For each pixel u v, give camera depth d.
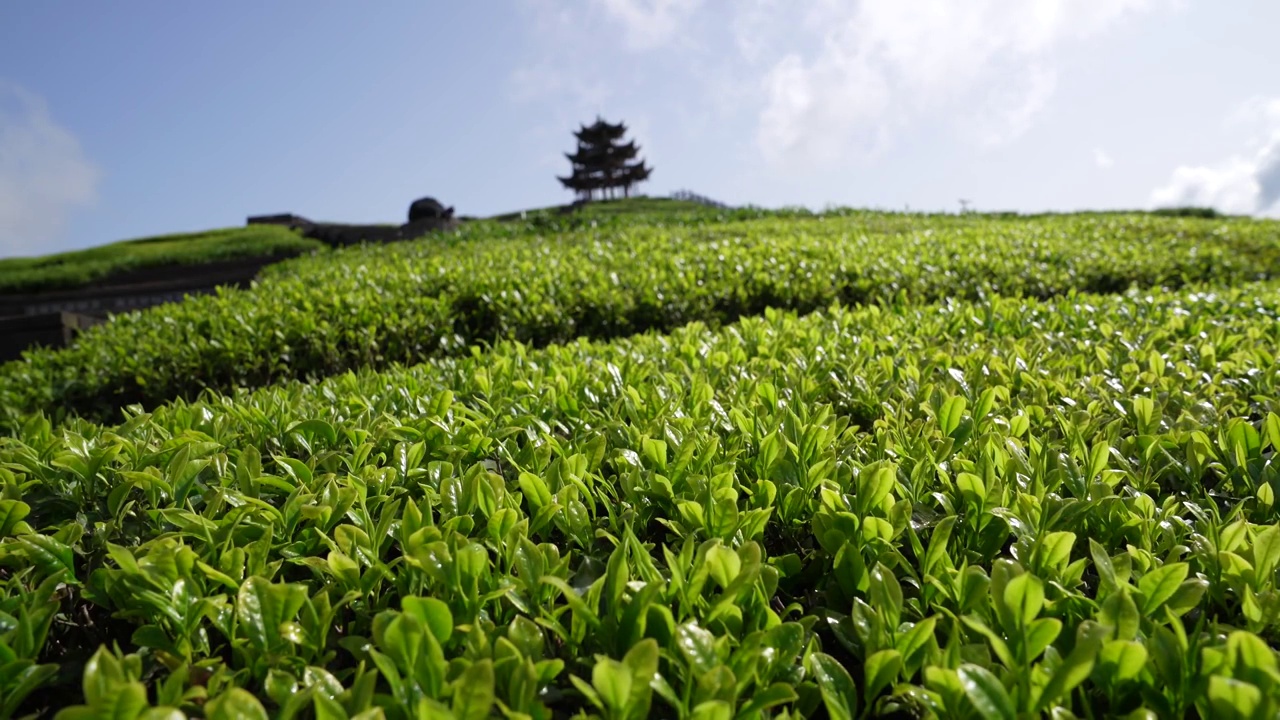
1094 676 1.25
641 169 78.94
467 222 28.11
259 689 1.37
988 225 16.67
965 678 1.13
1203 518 1.78
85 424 2.77
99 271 23.83
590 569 1.63
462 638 1.40
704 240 13.20
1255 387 2.95
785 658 1.34
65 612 1.81
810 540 1.94
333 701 1.10
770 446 2.04
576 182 78.94
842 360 3.46
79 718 1.02
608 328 6.80
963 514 1.85
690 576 1.46
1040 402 2.74
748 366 3.45
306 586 1.52
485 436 2.39
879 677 1.27
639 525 1.91
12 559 1.83
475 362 3.87
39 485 2.22
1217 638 1.32
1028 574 1.22
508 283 7.30
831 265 8.14
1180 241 12.05
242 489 1.94
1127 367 3.14
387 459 2.34
